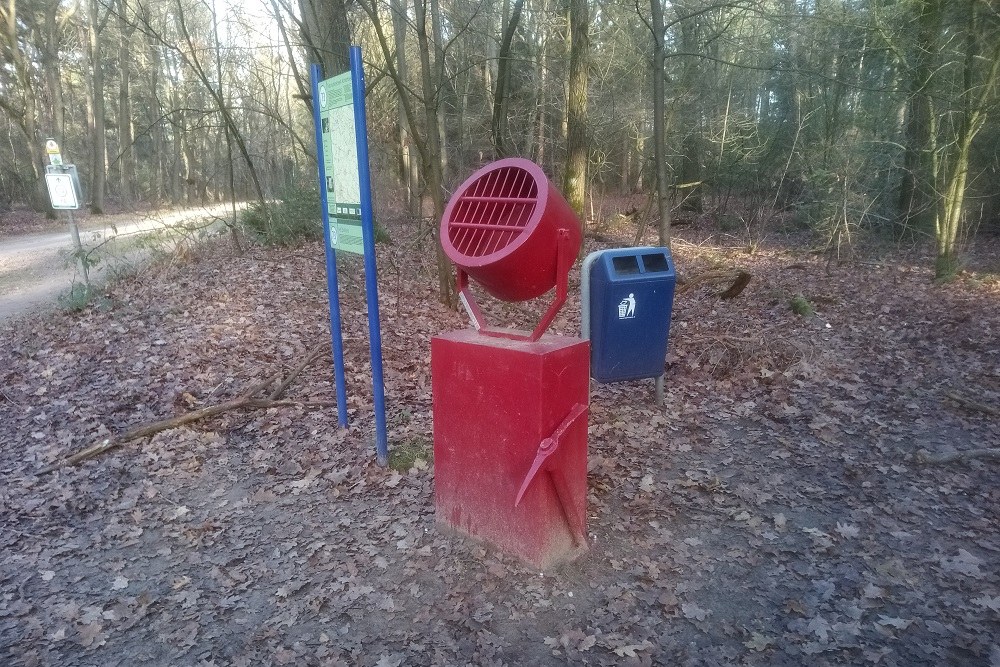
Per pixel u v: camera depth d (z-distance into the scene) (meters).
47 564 3.42
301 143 12.88
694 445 4.71
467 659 2.59
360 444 4.69
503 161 3.00
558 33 17.56
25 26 30.12
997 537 3.42
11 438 5.21
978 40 10.62
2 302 10.49
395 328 7.84
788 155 18.19
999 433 4.84
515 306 9.40
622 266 4.59
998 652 2.56
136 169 42.69
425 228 12.34
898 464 4.33
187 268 10.98
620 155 24.94
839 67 14.24
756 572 3.14
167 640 2.79
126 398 5.82
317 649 2.68
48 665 2.65
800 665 2.53
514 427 2.95
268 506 3.94
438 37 12.68
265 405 5.44
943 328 7.93
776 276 12.52
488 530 3.23
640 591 3.00
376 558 3.30
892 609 2.86
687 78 17.02
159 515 3.90
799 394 5.70
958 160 11.00
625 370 4.76
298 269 10.55
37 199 30.86
